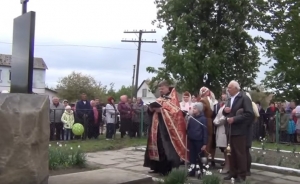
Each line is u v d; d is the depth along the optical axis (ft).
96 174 19.43
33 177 15.05
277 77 79.25
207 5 61.67
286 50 65.31
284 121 46.75
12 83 18.34
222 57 59.72
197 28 61.67
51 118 43.16
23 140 14.87
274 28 64.08
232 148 24.04
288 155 34.45
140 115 49.52
